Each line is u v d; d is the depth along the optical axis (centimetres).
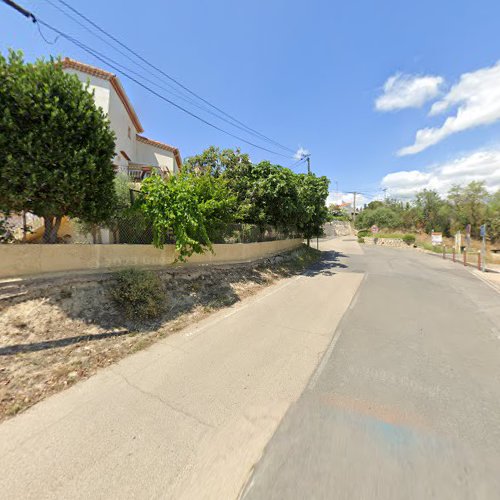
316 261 1506
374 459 206
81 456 208
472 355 390
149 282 533
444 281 955
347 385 311
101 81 1224
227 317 555
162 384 310
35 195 445
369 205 5450
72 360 349
